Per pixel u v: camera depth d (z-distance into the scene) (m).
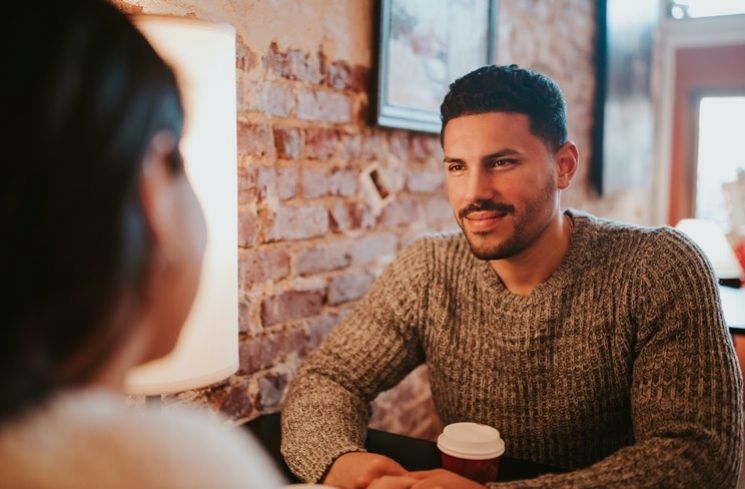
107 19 0.38
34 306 0.34
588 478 1.00
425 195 2.19
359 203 1.88
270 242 1.58
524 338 1.23
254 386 1.57
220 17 1.41
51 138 0.34
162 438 0.36
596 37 3.53
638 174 4.20
